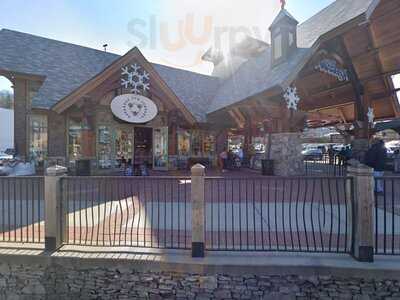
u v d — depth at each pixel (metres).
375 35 10.18
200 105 16.70
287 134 11.21
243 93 13.32
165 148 14.15
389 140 30.05
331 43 10.55
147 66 12.28
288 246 4.32
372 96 13.34
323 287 3.72
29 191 8.99
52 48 14.62
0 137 24.72
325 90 13.70
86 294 4.08
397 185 9.50
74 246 4.44
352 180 4.04
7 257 4.18
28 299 4.19
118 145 13.16
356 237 3.92
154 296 3.95
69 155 12.35
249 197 7.81
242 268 3.80
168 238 4.76
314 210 6.41
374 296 3.66
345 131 17.30
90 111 11.62
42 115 12.52
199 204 4.06
